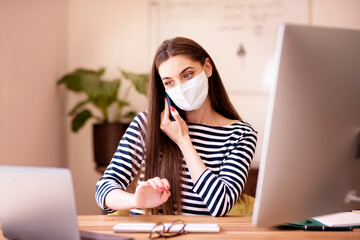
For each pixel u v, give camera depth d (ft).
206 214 4.58
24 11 9.23
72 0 11.99
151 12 11.91
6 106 8.29
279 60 2.56
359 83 2.81
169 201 4.58
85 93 11.43
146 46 11.98
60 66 11.44
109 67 12.00
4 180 3.05
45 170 2.83
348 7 11.69
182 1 11.86
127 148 4.75
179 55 4.49
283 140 2.68
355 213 3.83
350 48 2.72
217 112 5.14
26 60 9.30
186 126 4.66
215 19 11.84
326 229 3.34
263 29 11.75
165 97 4.90
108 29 12.00
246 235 3.17
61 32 11.48
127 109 11.97
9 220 3.15
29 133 9.39
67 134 11.91
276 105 2.61
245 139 4.75
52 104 10.89
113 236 3.08
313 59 2.63
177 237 3.11
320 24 11.74
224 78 11.87
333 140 2.84
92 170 11.91
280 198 2.80
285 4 11.65
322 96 2.71
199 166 4.25
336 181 2.98
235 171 4.42
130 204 3.78
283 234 3.21
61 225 2.83
